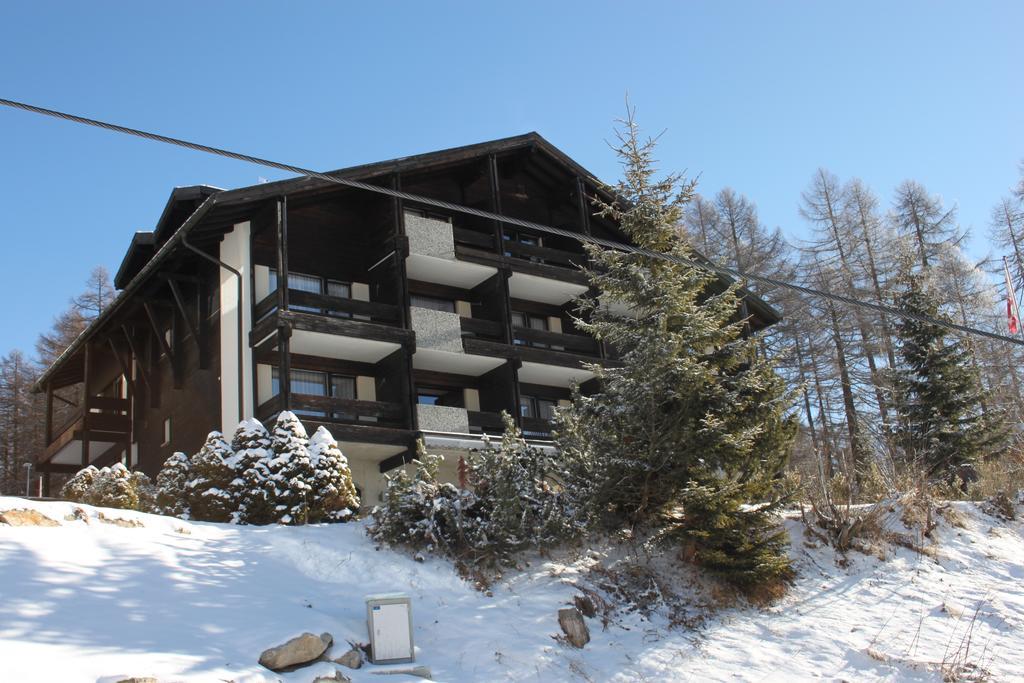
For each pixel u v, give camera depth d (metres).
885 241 47.16
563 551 17.05
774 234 51.25
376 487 27.11
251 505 18.12
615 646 14.68
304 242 28.25
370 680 11.80
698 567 17.56
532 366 30.55
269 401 24.69
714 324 18.34
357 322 26.11
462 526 16.11
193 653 11.19
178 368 29.16
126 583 12.83
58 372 36.69
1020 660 15.61
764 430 17.80
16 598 11.53
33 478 48.25
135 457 32.38
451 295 31.44
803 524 20.03
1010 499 23.08
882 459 25.72
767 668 14.56
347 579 14.93
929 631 16.52
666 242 19.56
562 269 31.80
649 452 16.84
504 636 14.06
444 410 26.98
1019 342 15.59
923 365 29.52
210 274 28.02
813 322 44.97
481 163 31.45
